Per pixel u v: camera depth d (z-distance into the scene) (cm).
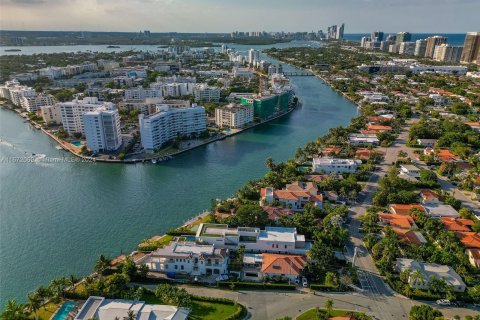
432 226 19788
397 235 18888
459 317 13588
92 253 18800
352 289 15650
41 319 13775
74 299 14825
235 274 16612
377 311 14438
